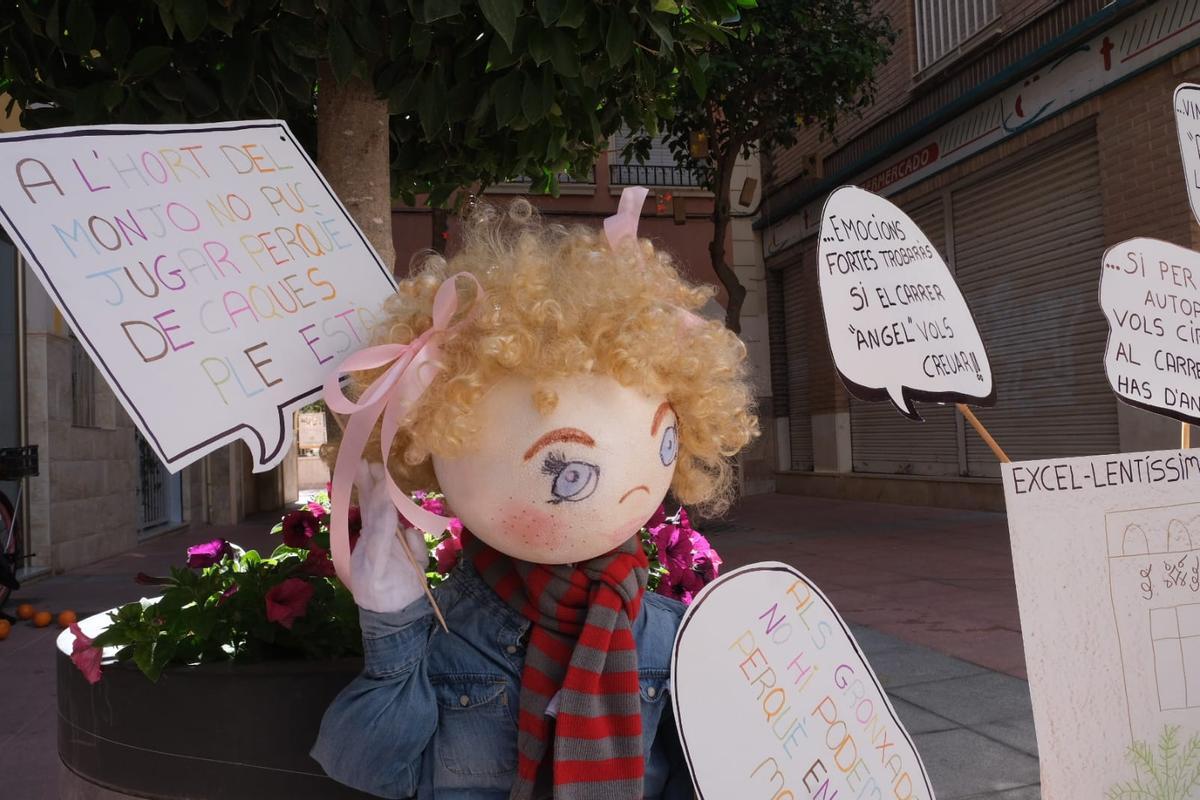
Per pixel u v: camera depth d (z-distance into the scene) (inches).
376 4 89.2
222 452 501.0
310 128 122.8
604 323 48.1
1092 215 350.0
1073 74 346.9
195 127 52.7
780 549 336.5
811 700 58.2
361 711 49.3
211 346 48.5
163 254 48.6
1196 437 286.2
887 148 466.0
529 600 52.6
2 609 240.5
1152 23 310.0
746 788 54.0
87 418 350.0
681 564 85.6
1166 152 309.0
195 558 78.8
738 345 57.7
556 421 48.0
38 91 96.1
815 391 564.1
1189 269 87.4
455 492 50.8
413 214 497.0
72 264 45.6
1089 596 73.4
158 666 60.6
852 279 69.7
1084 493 74.0
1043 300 378.0
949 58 420.2
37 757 137.2
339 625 66.7
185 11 77.0
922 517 413.1
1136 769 73.0
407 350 48.3
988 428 415.2
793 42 361.4
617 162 566.3
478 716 51.9
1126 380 81.0
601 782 48.3
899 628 208.8
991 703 155.3
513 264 50.8
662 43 95.5
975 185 418.3
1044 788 71.0
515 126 96.1
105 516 356.5
